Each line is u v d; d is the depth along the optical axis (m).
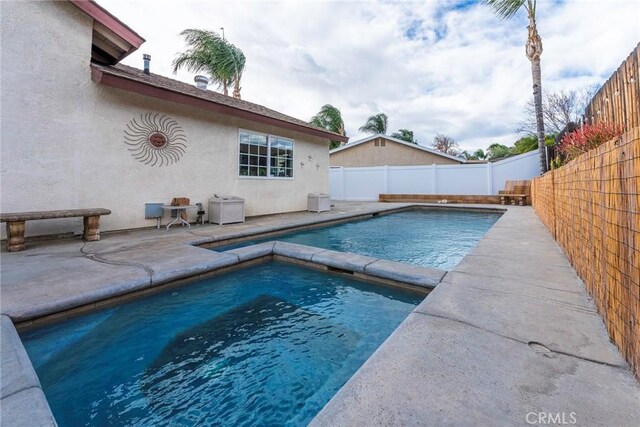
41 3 4.32
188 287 3.08
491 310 1.97
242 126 7.40
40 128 4.34
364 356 1.98
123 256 3.50
